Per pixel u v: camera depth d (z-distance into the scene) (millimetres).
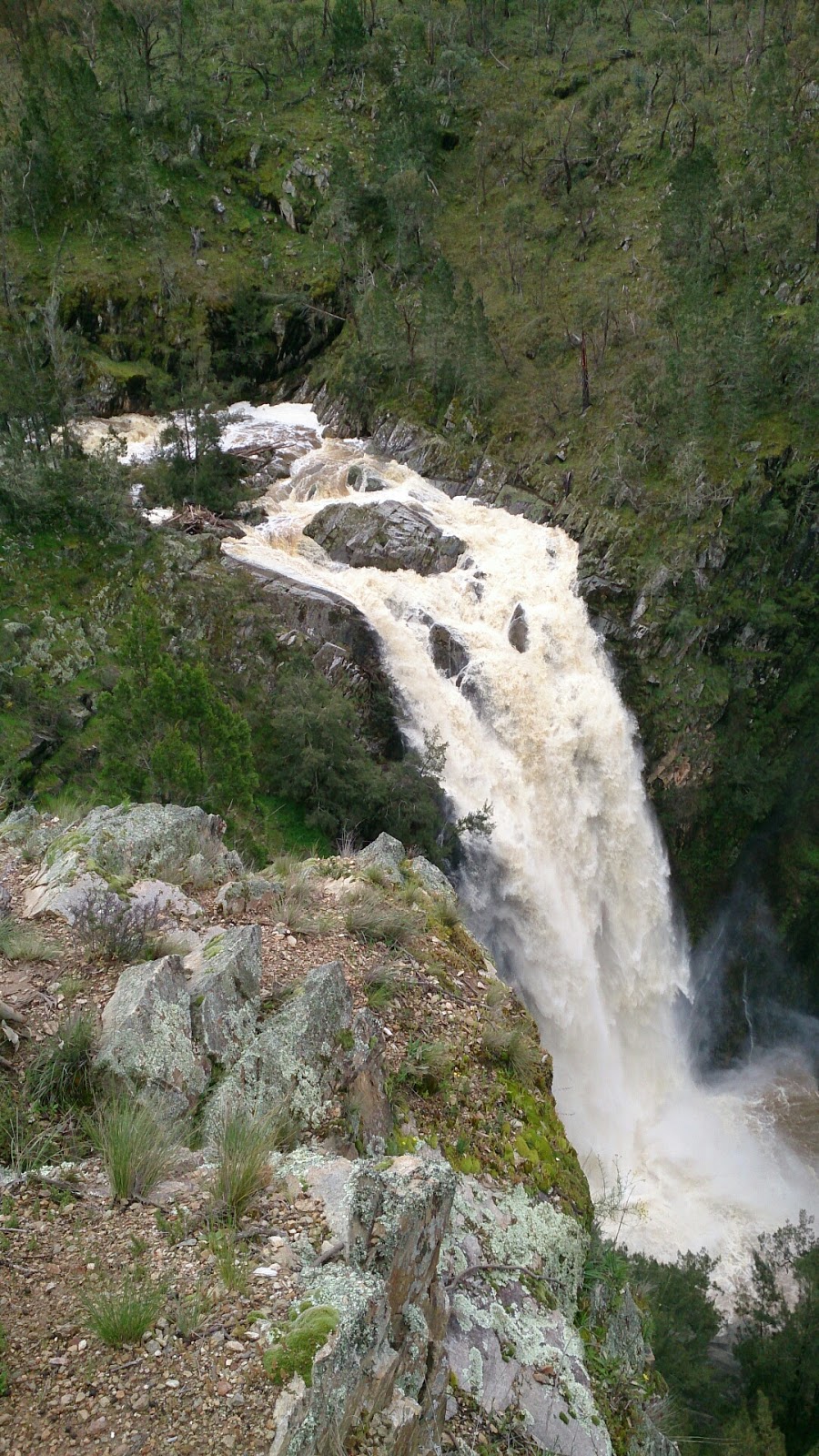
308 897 13922
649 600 47469
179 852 14383
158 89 73688
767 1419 22391
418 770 40625
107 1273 6637
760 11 69438
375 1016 11656
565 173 67125
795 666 49250
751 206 57469
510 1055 12414
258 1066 9445
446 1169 7695
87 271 61781
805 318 50625
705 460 48969
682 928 48281
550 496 51781
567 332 58250
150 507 50125
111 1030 9086
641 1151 39781
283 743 40094
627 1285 11906
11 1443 5387
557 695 45875
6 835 15336
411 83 74250
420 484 54469
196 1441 5418
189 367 62875
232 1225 7098
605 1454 8867
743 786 47875
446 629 45406
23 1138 8086
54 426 50719
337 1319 6086
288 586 45125
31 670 39562
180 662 42188
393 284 66125
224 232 69188
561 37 79375
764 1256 32312
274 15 82500
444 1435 7891
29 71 73562
